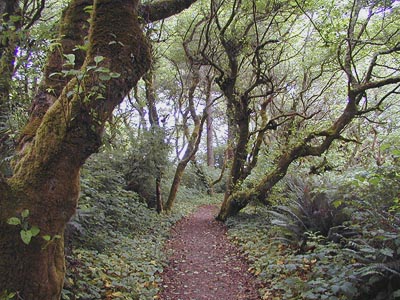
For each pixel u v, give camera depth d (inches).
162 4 176.1
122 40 101.7
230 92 421.7
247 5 384.2
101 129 102.0
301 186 350.3
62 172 100.3
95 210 263.6
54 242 103.4
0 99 123.6
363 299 161.0
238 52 406.0
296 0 319.9
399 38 338.0
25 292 98.5
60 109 100.2
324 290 164.2
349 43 297.9
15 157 110.8
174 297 208.8
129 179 463.2
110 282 187.8
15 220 89.7
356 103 339.0
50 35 119.2
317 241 249.9
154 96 503.5
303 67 490.3
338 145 502.0
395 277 152.7
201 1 428.1
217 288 225.0
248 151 458.0
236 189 451.8
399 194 194.9
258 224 384.8
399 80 291.7
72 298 150.0
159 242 334.0
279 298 190.1
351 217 233.1
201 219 510.3
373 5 316.2
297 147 384.2
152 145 474.9
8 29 113.3
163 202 546.3
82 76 88.8
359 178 184.1
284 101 618.2
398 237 153.7
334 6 342.3
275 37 498.0
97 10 102.7
